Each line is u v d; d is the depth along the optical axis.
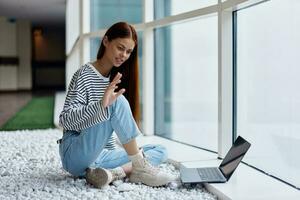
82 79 2.11
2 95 12.42
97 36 4.57
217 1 2.77
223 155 2.76
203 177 2.19
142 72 3.94
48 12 12.99
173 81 5.08
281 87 3.05
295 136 2.98
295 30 2.88
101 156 2.29
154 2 3.80
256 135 2.90
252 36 2.85
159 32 3.96
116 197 1.98
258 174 2.38
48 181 2.31
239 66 2.81
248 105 2.90
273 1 2.71
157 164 2.52
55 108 7.84
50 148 3.42
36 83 18.56
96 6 4.93
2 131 4.61
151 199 1.96
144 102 3.95
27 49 15.70
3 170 2.58
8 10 12.54
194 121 5.30
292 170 2.43
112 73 2.26
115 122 2.07
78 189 2.13
